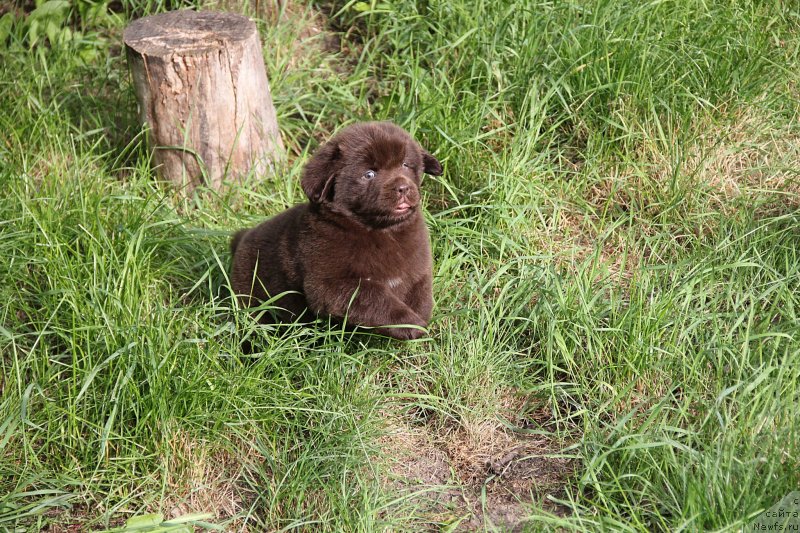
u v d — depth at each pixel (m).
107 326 1.74
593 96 2.18
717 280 1.92
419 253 1.85
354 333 1.87
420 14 2.37
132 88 2.29
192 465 1.72
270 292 1.87
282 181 2.15
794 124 2.17
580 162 2.17
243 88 2.11
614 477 1.63
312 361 1.82
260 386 1.77
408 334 1.82
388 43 2.39
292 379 1.82
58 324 1.79
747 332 1.73
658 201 2.08
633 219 2.08
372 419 1.77
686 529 1.55
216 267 1.97
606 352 1.82
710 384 1.76
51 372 1.77
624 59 2.17
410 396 1.80
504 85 2.21
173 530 1.63
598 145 2.15
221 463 1.74
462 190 2.10
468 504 1.71
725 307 1.89
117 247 1.90
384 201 1.78
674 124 2.16
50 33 2.38
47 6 2.37
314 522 1.66
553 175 2.13
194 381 1.72
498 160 2.10
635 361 1.79
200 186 2.11
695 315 1.84
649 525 1.62
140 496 1.70
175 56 2.06
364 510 1.65
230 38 2.10
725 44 2.22
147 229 1.96
